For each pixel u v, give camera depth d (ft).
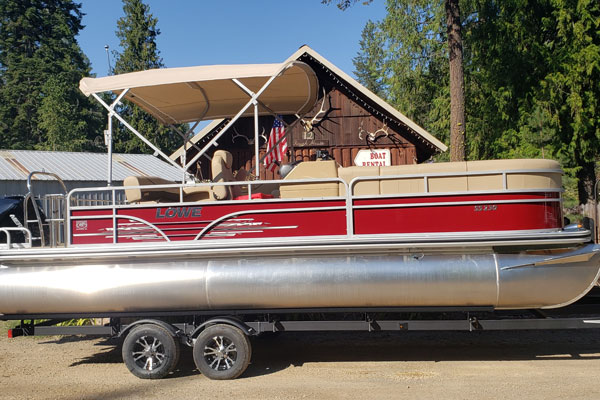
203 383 20.83
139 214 22.21
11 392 20.24
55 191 59.06
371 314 22.26
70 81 140.56
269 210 21.58
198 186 22.15
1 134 136.36
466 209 20.65
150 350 21.76
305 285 20.67
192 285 21.07
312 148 48.96
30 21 153.79
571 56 51.16
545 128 51.62
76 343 28.71
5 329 31.96
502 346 25.36
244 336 21.26
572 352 23.93
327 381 20.57
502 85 56.29
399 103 69.77
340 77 47.70
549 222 20.67
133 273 21.42
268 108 29.14
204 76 22.94
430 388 19.30
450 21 39.42
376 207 21.04
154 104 27.32
